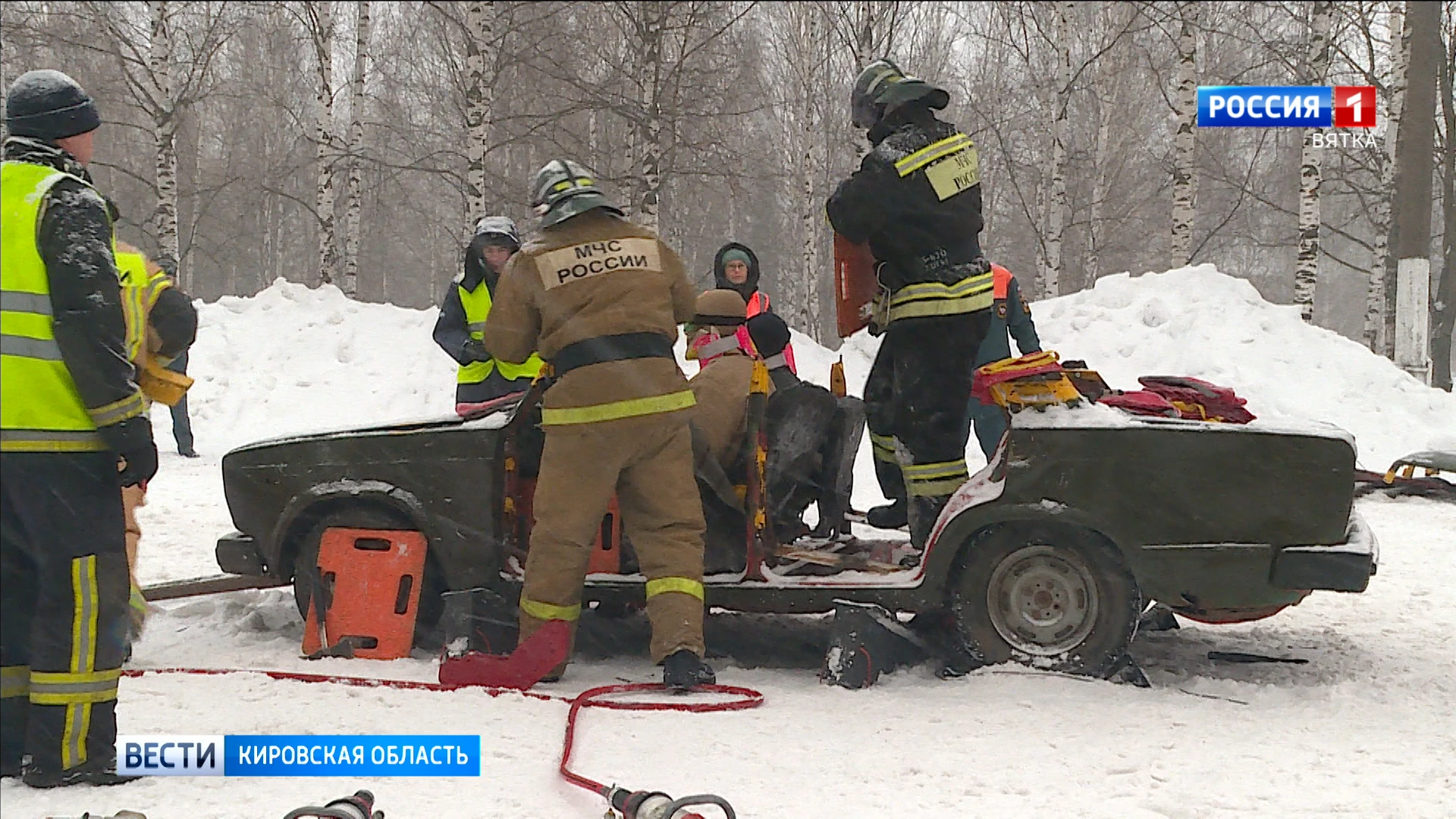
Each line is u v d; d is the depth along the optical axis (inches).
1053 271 1002.7
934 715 177.0
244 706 175.2
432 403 647.1
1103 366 608.4
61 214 138.9
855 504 430.6
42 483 138.8
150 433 143.8
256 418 634.2
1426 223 754.2
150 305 172.7
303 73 1100.5
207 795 137.7
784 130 1299.2
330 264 974.4
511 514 212.4
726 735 166.2
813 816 134.7
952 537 198.8
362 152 984.9
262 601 253.0
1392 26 1018.1
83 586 141.2
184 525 364.2
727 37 836.0
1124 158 1494.8
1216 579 193.2
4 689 144.3
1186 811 136.3
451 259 1437.0
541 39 674.8
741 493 213.0
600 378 192.4
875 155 212.4
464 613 205.0
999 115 1408.7
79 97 146.1
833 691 193.0
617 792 126.0
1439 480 448.8
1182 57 853.8
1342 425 562.6
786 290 1569.9
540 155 697.6
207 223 1488.7
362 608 212.7
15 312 137.9
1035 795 142.8
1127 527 194.1
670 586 194.1
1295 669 213.9
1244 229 1684.3
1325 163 1237.7
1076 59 1274.6
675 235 1064.2
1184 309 633.6
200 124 1198.3
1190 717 178.2
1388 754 160.7
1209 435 192.9
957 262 214.1
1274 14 1085.1
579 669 213.3
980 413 316.8
